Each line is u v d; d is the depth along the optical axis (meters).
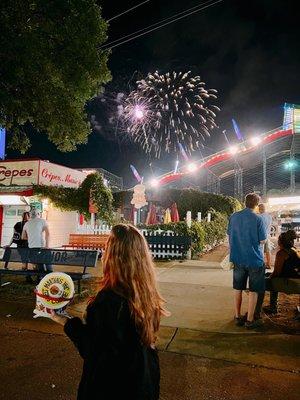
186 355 4.26
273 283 5.50
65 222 16.25
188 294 7.20
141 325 1.66
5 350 4.43
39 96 9.17
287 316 5.77
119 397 1.57
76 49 9.03
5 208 15.52
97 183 14.36
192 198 23.91
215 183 43.72
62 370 3.88
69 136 10.16
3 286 7.84
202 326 5.25
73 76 9.33
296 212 22.83
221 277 9.02
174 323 5.38
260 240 5.11
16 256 8.16
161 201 24.20
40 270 7.73
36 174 14.88
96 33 9.34
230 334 4.94
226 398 3.33
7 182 15.30
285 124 33.34
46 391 3.44
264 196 36.22
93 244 13.62
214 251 15.62
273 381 3.65
